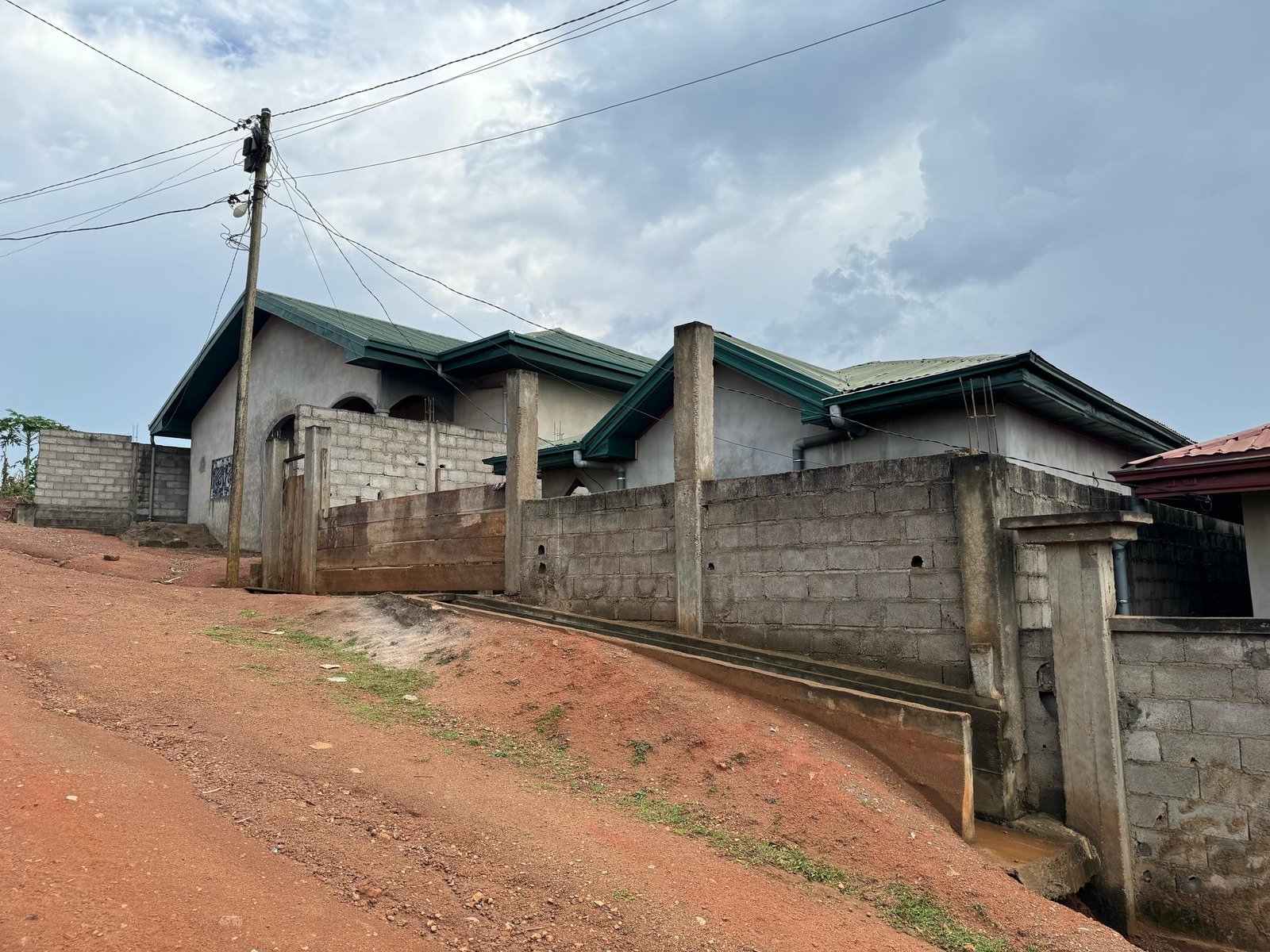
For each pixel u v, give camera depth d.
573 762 6.68
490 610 10.54
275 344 22.27
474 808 5.53
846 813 5.86
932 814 6.27
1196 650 6.25
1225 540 12.99
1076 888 6.09
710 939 4.40
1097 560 6.59
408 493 16.98
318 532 14.77
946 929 4.93
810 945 4.50
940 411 10.79
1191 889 6.14
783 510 8.34
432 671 8.55
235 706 6.99
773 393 12.51
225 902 3.98
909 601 7.42
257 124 16.27
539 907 4.49
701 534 9.04
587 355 18.97
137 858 4.20
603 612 9.96
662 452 13.88
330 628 10.44
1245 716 6.05
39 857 4.00
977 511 7.03
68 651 7.95
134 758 5.62
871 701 6.82
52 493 24.27
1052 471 11.25
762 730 6.79
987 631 6.87
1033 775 6.89
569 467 15.54
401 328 22.16
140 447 25.84
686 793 6.20
